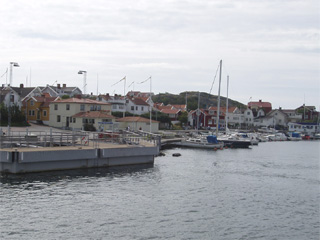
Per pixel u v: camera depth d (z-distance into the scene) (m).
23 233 24.03
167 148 77.62
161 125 121.75
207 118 146.00
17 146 43.75
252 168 52.53
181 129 127.06
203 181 41.06
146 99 143.38
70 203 30.30
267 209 31.34
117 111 115.06
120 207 29.94
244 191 37.25
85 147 45.81
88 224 26.00
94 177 40.06
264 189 38.56
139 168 47.22
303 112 183.75
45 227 25.12
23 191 32.97
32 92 107.62
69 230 24.83
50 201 30.53
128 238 23.97
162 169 47.44
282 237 25.30
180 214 28.95
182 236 24.66
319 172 51.38
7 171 39.34
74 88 142.62
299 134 134.00
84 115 83.25
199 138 82.06
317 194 37.25
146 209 29.75
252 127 156.38
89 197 32.22
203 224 27.02
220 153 71.56
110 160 46.72
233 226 26.91
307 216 29.86
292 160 64.88
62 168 42.41
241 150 81.00
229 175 45.69
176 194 34.72
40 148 42.50
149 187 36.91
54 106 89.44
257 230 26.34
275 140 123.12
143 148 49.12
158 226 26.22
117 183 37.84
